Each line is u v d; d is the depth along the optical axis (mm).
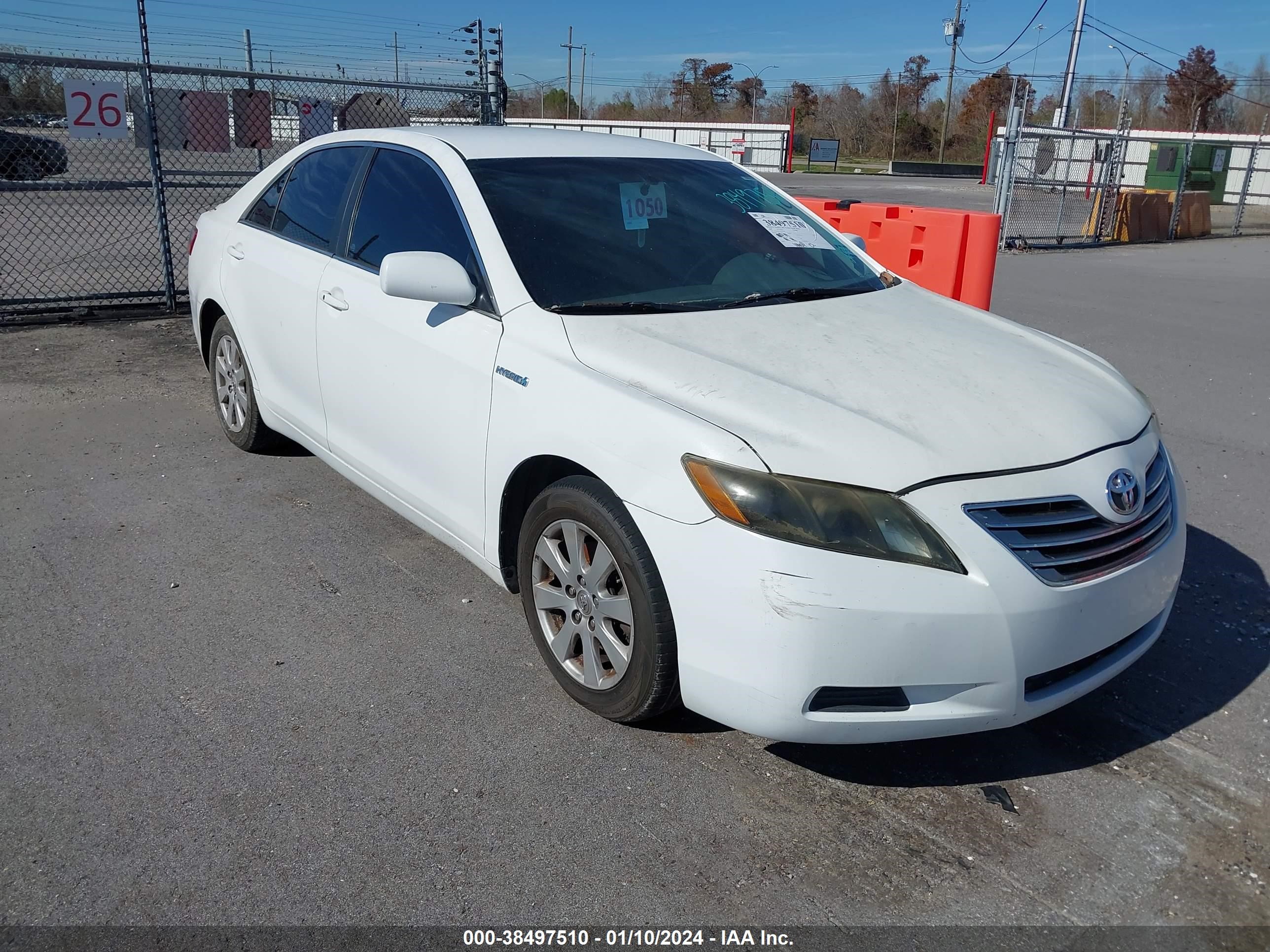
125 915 2363
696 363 2957
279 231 4746
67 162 10008
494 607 3893
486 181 3711
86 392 6480
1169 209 20094
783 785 2904
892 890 2520
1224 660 3648
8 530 4414
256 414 5137
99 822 2656
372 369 3900
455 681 3375
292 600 3896
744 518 2564
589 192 3834
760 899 2480
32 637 3557
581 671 3193
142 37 8180
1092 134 18031
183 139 8602
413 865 2545
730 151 40594
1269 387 7496
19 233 12438
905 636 2512
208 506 4754
